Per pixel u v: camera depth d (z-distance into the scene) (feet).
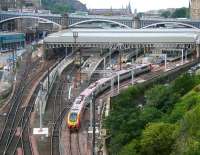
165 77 648.79
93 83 618.44
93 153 357.20
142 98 515.50
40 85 643.45
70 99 578.66
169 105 428.15
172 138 313.32
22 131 454.81
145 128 348.79
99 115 488.85
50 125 473.67
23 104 563.89
